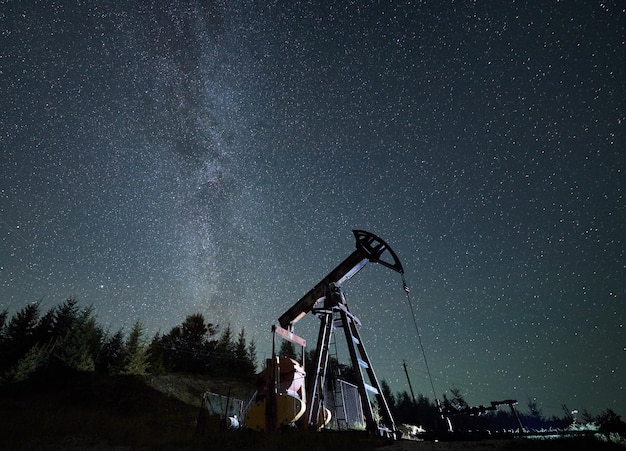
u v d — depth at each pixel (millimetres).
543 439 9180
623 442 8258
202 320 50656
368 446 9414
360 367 12781
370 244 15234
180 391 34375
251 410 13312
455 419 51094
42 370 32156
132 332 39094
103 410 26656
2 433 13867
